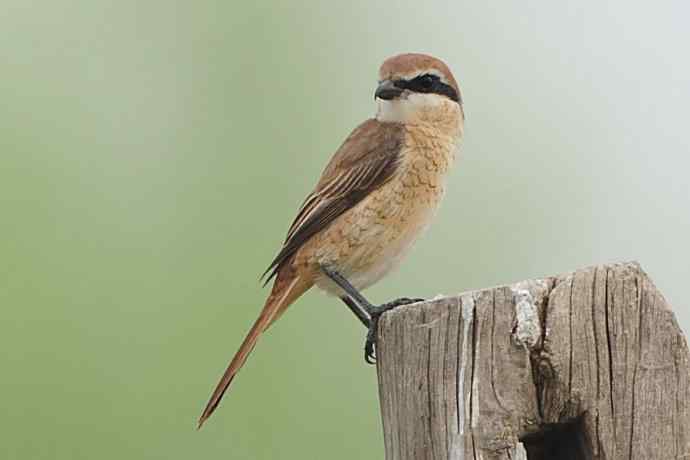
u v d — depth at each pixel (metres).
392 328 7.39
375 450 12.60
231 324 12.63
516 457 6.94
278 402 12.44
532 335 7.00
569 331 7.01
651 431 6.93
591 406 6.97
